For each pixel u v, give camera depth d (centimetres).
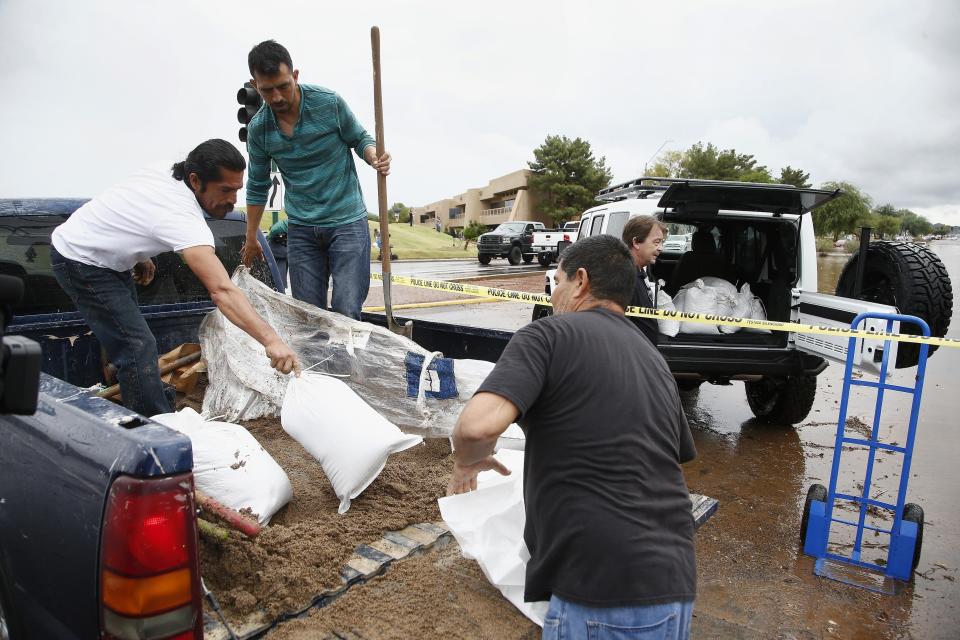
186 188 253
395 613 183
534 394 149
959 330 1038
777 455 480
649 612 142
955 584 304
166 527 130
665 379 168
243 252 381
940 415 587
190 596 136
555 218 5609
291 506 242
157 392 289
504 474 169
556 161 5675
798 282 476
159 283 347
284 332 337
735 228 548
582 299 180
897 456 477
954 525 367
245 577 184
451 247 4284
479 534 204
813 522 323
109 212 251
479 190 7675
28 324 290
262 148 377
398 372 307
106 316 271
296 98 359
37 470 149
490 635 176
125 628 130
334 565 197
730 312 498
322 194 385
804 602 284
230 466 225
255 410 329
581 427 151
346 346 317
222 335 339
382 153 359
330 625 177
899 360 462
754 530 356
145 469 128
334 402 250
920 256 461
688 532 156
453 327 394
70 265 260
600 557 144
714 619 267
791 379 518
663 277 598
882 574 312
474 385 298
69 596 142
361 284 398
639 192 594
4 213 289
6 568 163
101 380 316
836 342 415
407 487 256
